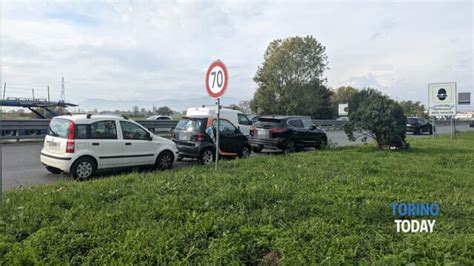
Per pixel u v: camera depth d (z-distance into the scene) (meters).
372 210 4.62
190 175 6.82
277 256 3.38
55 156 7.69
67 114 8.42
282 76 54.81
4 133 15.48
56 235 3.63
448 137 22.44
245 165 8.40
